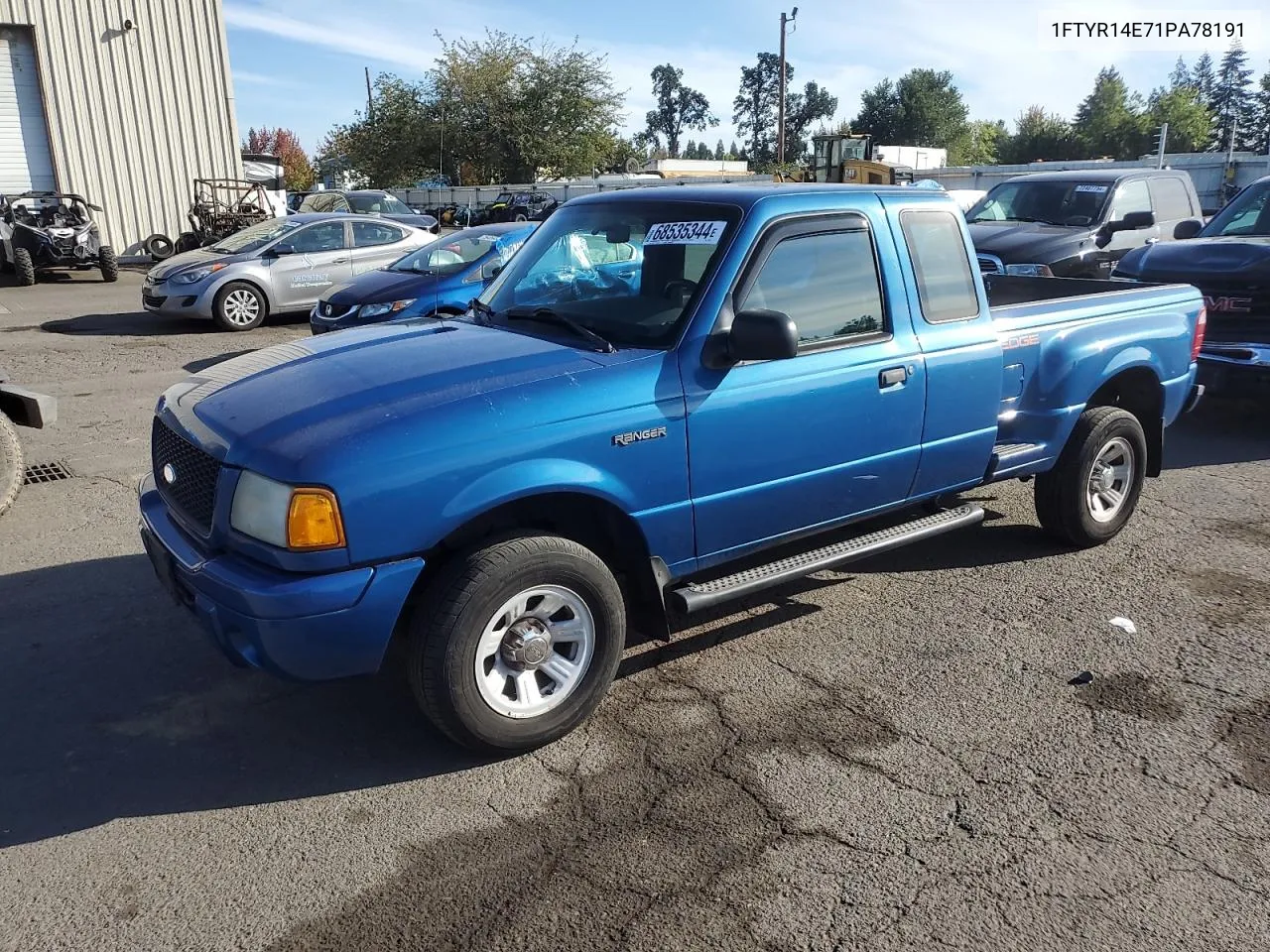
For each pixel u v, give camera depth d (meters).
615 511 3.59
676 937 2.67
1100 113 69.75
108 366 10.69
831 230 4.08
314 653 3.10
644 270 3.99
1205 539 5.69
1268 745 3.60
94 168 22.47
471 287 10.07
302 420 3.21
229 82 23.81
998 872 2.93
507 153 47.84
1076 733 3.68
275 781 3.38
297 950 2.62
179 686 4.00
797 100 115.12
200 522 3.40
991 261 10.61
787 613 4.71
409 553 3.16
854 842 3.06
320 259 13.70
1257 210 8.95
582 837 3.08
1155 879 2.90
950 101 84.19
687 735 3.67
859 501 4.32
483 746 3.42
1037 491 5.40
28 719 3.75
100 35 22.02
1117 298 5.50
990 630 4.53
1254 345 7.62
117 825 3.15
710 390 3.69
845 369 4.06
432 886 2.87
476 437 3.22
